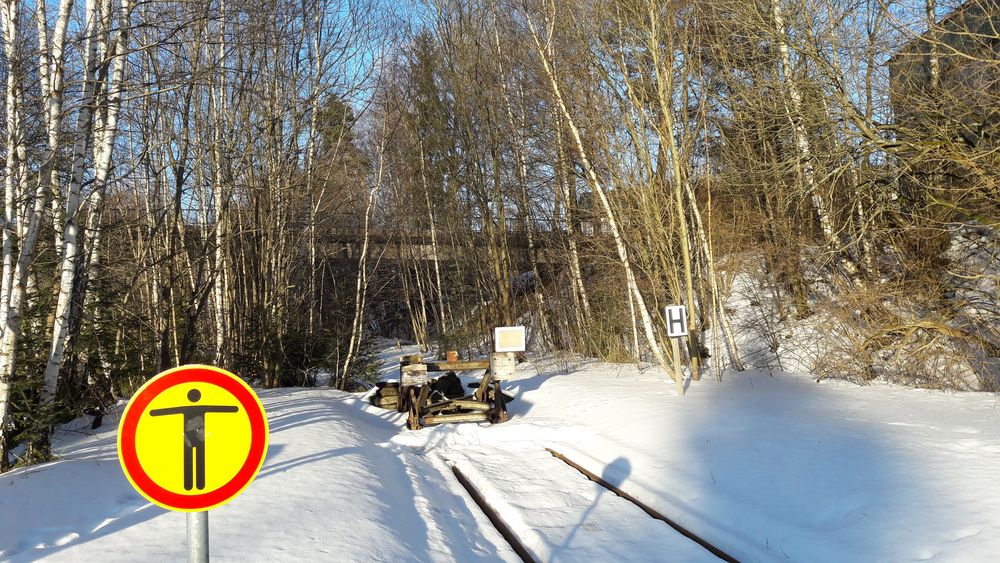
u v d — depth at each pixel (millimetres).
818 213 18484
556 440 12023
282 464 8688
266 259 20281
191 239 18391
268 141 19109
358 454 9562
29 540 5773
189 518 2887
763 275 22156
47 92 9031
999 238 14688
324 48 20750
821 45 16125
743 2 16797
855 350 15742
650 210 17469
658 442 10539
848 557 5664
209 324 21984
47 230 11297
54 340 9242
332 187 23688
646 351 23156
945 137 13938
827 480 7645
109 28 10453
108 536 5832
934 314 15070
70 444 10367
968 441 8648
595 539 6633
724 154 20500
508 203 30859
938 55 13938
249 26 14797
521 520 7336
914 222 15344
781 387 14828
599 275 26172
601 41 17562
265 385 20172
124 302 13641
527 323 32219
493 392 14406
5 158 9227
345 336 22156
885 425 9953
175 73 11219
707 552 6215
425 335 40281
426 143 31156
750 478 8180
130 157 15383
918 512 6367
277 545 5629
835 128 15320
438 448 11719
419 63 30422
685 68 17719
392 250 39781
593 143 18953
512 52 27297
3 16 9133
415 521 7086
